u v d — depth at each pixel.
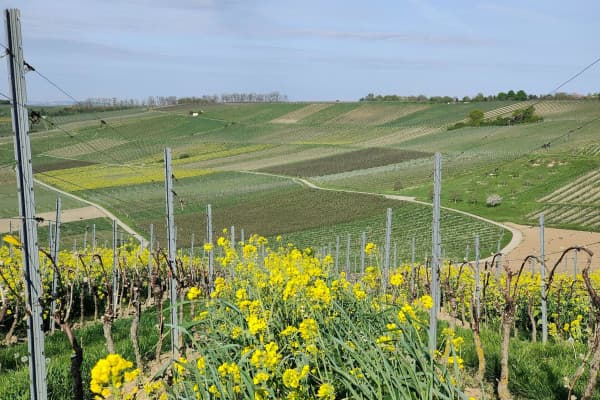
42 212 55.88
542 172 64.31
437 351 5.23
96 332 12.07
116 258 15.85
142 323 12.83
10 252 17.42
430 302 5.43
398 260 33.41
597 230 43.12
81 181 74.50
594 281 15.73
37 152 90.62
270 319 5.72
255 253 8.02
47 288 13.70
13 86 5.55
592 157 67.31
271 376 4.51
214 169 93.94
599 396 6.80
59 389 7.31
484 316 13.91
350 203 64.69
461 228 49.16
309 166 92.88
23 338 12.77
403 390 4.14
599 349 5.90
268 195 71.81
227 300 6.79
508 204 55.12
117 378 3.32
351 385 4.58
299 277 5.75
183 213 61.16
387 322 5.55
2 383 7.87
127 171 82.00
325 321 5.36
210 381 4.53
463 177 69.00
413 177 75.94
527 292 14.18
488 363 8.33
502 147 84.75
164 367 4.84
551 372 7.80
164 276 17.11
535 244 39.97
